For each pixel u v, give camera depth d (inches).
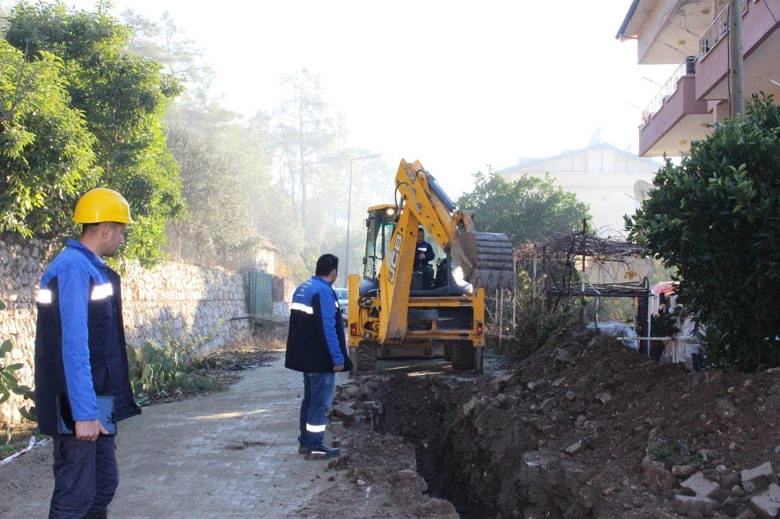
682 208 238.1
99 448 155.6
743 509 169.9
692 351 406.0
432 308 472.1
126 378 156.3
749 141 234.1
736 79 341.4
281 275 1384.1
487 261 327.0
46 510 200.4
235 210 1063.6
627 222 266.7
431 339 466.3
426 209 395.9
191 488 221.6
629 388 272.5
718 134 247.3
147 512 199.0
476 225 932.0
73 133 366.9
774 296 235.9
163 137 546.0
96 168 410.6
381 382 423.5
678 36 729.0
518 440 278.1
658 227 238.7
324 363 253.0
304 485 224.2
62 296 141.0
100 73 481.7
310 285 255.3
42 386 142.0
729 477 181.9
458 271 486.9
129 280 571.2
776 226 220.2
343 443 276.2
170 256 738.2
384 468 241.0
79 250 148.5
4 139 326.6
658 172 263.3
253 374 534.6
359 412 333.1
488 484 284.0
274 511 199.6
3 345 310.0
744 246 235.8
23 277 397.7
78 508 143.0
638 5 724.7
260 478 232.5
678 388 243.8
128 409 156.3
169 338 571.8
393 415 392.8
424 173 408.2
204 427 315.3
